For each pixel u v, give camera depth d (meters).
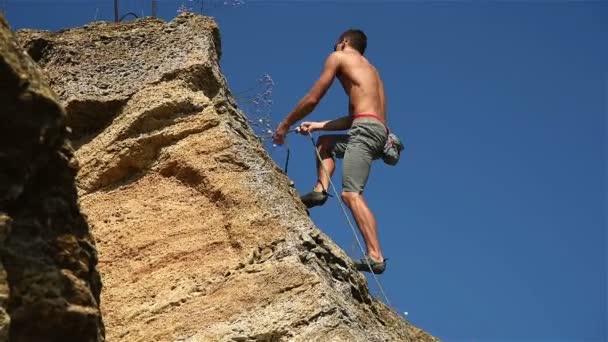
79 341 6.41
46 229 6.43
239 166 9.20
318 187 9.95
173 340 8.30
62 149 6.56
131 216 9.18
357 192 9.81
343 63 10.22
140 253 8.94
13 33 6.43
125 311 8.60
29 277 6.26
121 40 10.23
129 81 9.91
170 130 9.48
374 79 10.20
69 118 9.82
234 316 8.29
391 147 10.09
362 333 8.28
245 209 8.91
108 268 8.91
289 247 8.63
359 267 9.49
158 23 10.39
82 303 6.43
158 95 9.70
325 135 10.12
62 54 10.17
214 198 9.09
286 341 8.03
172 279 8.72
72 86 9.93
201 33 10.23
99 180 9.45
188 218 9.05
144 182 9.38
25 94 6.29
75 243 6.52
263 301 8.31
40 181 6.48
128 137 9.57
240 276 8.51
